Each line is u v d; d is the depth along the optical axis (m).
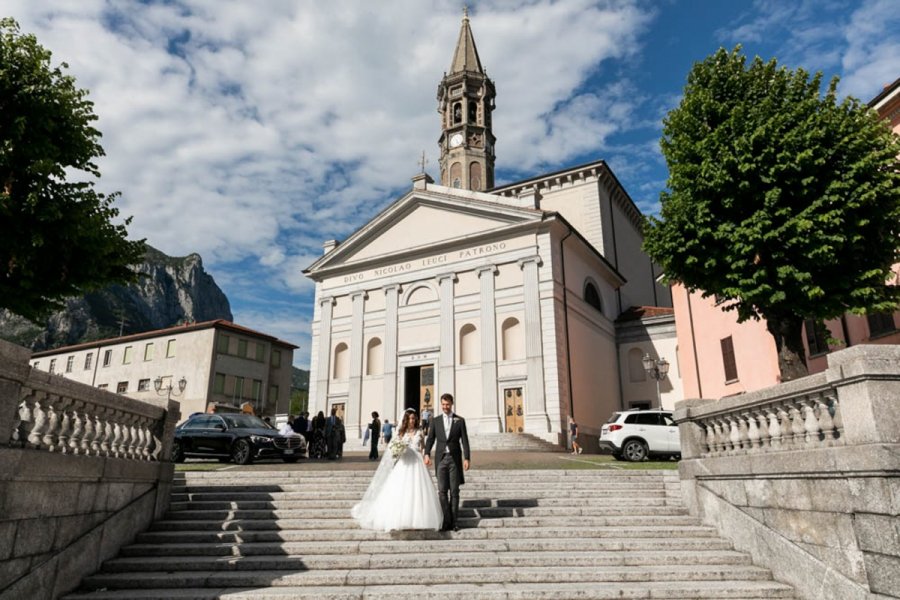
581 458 19.14
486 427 27.12
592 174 37.06
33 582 5.78
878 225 12.34
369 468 15.08
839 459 5.82
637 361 33.59
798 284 12.63
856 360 5.63
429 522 8.09
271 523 8.66
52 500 6.21
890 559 5.18
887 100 16.17
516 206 29.16
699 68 14.87
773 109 13.52
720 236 13.20
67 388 6.57
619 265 38.16
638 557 7.36
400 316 31.39
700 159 14.10
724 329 22.78
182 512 9.09
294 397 86.38
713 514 8.51
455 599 6.27
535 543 7.87
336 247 34.50
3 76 11.64
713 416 8.73
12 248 11.52
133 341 47.31
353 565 7.25
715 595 6.40
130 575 6.89
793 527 6.64
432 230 31.78
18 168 11.66
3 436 5.51
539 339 27.22
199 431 17.92
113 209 13.58
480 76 45.88
